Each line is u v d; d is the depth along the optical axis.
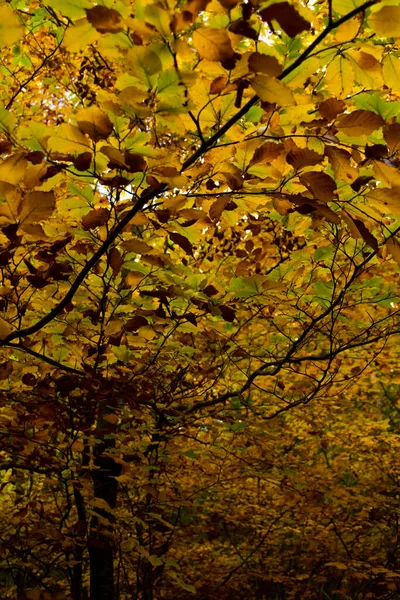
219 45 1.11
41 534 3.90
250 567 6.73
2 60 3.46
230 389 4.90
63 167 1.50
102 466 4.29
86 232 1.98
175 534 5.27
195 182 1.73
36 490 5.56
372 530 5.88
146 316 2.44
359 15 1.45
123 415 3.62
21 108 4.16
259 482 5.93
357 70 1.41
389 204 1.45
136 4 1.14
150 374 3.24
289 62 1.63
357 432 6.18
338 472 6.22
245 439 4.46
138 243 1.75
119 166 1.47
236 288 2.46
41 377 3.05
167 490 4.95
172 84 1.20
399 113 1.52
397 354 4.94
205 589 6.11
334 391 5.18
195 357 4.21
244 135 1.58
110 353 2.87
